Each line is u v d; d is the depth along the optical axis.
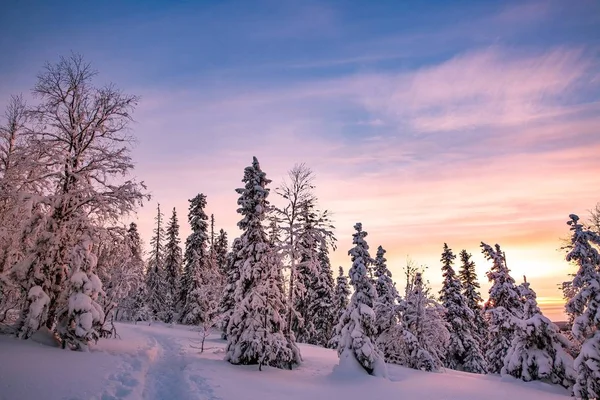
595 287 16.58
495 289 32.00
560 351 21.06
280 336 21.03
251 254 22.28
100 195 19.92
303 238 24.78
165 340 28.84
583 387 15.97
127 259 22.95
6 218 18.69
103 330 18.59
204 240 50.81
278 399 13.53
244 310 20.83
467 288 42.41
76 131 20.55
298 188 25.58
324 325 40.84
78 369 13.55
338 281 42.91
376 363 20.09
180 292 51.22
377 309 29.77
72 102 20.47
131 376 13.85
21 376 11.65
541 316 21.88
